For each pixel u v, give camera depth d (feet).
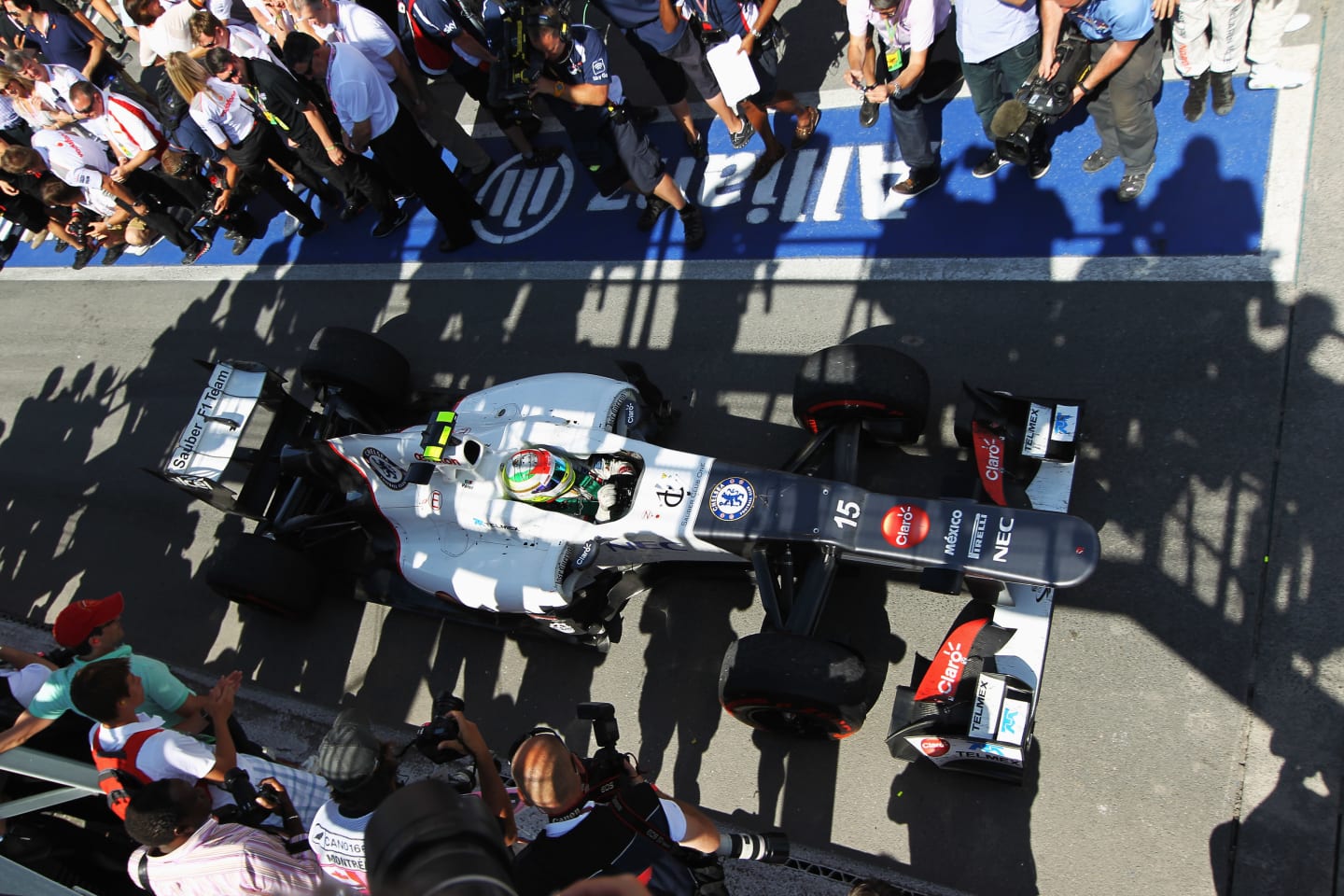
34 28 31.48
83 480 27.40
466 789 13.79
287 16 27.14
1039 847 16.12
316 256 29.04
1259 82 20.67
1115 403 19.01
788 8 27.02
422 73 27.94
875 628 18.54
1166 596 17.25
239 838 13.44
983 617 17.99
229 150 25.64
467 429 19.45
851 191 23.50
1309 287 18.63
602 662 19.99
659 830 11.01
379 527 20.51
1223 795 15.69
